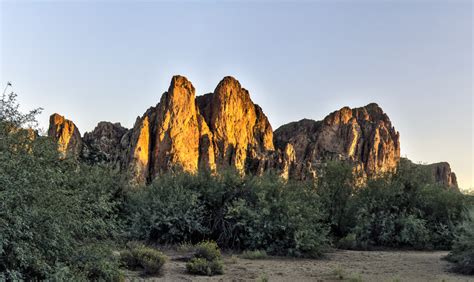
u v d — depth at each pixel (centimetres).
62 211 688
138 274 1156
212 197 1948
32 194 642
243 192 1969
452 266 1455
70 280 659
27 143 725
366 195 2345
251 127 13262
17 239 610
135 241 1753
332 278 1205
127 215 1981
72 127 11006
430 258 1709
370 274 1286
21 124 725
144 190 2102
